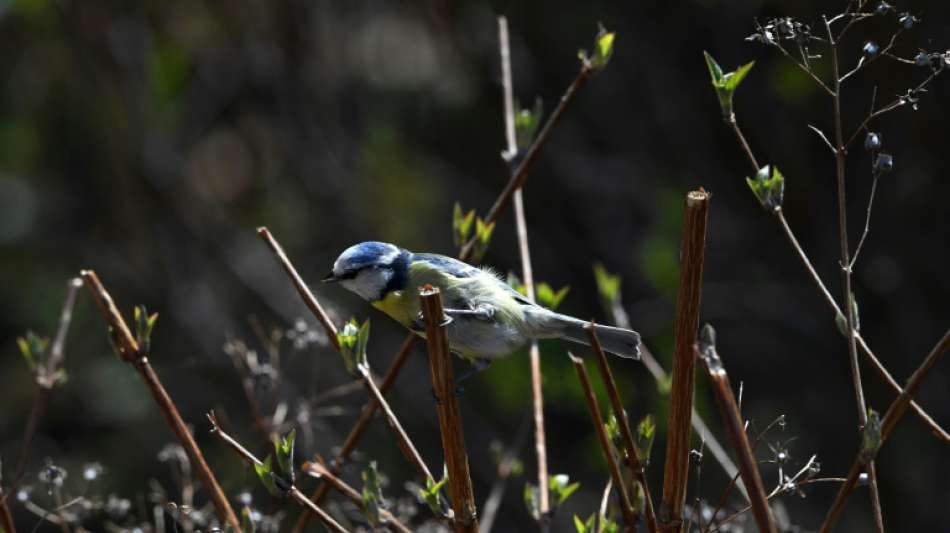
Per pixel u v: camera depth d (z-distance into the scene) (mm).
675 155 12820
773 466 11805
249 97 15031
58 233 15234
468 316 6457
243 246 15188
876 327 11922
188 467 6676
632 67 12695
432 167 14438
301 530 5824
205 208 15336
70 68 14734
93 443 14211
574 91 6277
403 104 14375
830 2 10305
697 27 12188
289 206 15297
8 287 14883
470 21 13508
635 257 13352
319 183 14883
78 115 14906
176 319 15031
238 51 14914
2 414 14500
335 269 6879
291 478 4664
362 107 14703
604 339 6355
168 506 5477
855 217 11539
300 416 6855
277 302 14719
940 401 11594
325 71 14766
